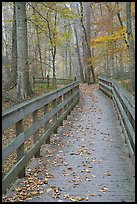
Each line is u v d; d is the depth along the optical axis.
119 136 8.05
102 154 6.53
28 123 11.22
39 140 6.29
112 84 14.26
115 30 18.77
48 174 5.36
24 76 14.73
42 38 29.48
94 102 14.72
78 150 6.84
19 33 14.41
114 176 5.24
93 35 32.62
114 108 12.62
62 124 9.48
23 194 4.52
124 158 6.21
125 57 23.69
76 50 27.59
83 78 29.42
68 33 20.19
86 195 4.50
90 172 5.45
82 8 26.00
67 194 4.54
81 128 9.10
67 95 10.99
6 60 19.20
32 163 5.95
